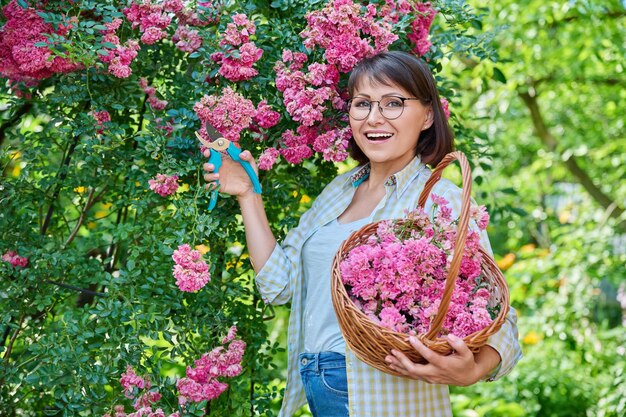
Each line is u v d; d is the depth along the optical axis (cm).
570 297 499
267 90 221
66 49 205
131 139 241
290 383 202
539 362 500
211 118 208
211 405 236
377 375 173
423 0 231
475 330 156
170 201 228
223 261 232
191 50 218
